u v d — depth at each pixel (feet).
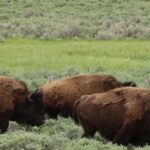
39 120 115.34
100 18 410.11
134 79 173.58
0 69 193.88
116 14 425.28
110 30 346.54
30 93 116.98
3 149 94.07
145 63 216.95
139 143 101.76
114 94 104.88
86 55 242.78
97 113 104.83
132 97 102.53
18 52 250.37
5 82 112.16
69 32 333.83
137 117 100.58
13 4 442.50
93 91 122.52
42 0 467.11
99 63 213.46
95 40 324.19
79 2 466.29
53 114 130.41
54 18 397.60
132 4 470.80
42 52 250.37
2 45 286.05
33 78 174.91
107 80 121.49
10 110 111.14
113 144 100.32
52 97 129.49
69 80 129.70
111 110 103.35
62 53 247.50
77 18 404.16
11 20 379.96
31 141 95.86
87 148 94.07
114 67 205.36
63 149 95.09
